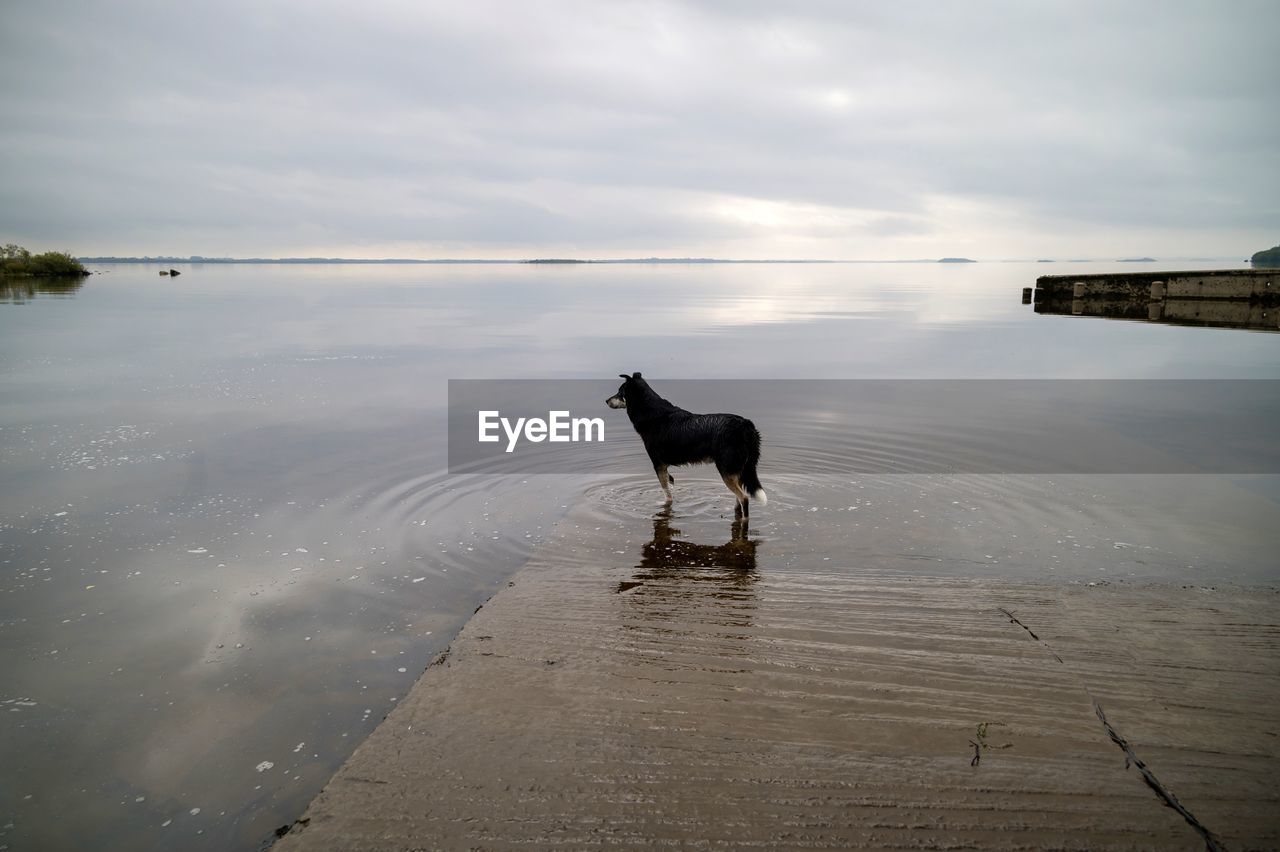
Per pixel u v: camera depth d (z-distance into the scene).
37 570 5.75
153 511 7.11
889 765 3.04
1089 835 2.63
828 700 3.57
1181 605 4.63
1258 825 2.67
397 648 4.57
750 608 4.73
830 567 5.55
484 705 3.56
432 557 6.05
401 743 3.25
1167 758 3.07
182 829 3.09
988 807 2.78
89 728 3.79
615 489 7.87
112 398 12.82
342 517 6.99
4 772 3.46
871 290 61.25
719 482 8.09
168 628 4.84
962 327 26.70
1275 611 4.53
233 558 6.00
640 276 112.00
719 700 3.58
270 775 3.41
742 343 22.39
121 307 34.28
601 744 3.22
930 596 4.88
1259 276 24.97
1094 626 4.34
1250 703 3.49
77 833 3.08
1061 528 6.36
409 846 2.62
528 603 4.87
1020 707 3.48
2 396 12.89
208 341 21.59
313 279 87.12
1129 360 17.27
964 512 6.86
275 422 11.10
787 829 2.67
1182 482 7.73
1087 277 32.25
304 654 4.50
